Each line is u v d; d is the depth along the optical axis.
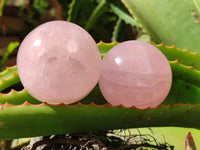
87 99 0.25
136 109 0.21
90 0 0.64
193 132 0.27
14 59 0.64
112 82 0.22
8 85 0.26
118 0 0.45
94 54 0.20
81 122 0.21
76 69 0.20
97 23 0.67
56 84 0.20
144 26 0.32
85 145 0.21
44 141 0.22
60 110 0.21
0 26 0.65
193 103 0.27
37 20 0.72
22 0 0.70
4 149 0.36
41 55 0.19
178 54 0.27
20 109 0.20
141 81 0.21
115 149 0.22
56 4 0.73
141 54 0.22
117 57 0.22
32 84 0.20
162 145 0.23
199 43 0.30
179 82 0.27
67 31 0.20
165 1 0.31
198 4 0.30
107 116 0.21
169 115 0.22
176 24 0.31
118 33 0.52
